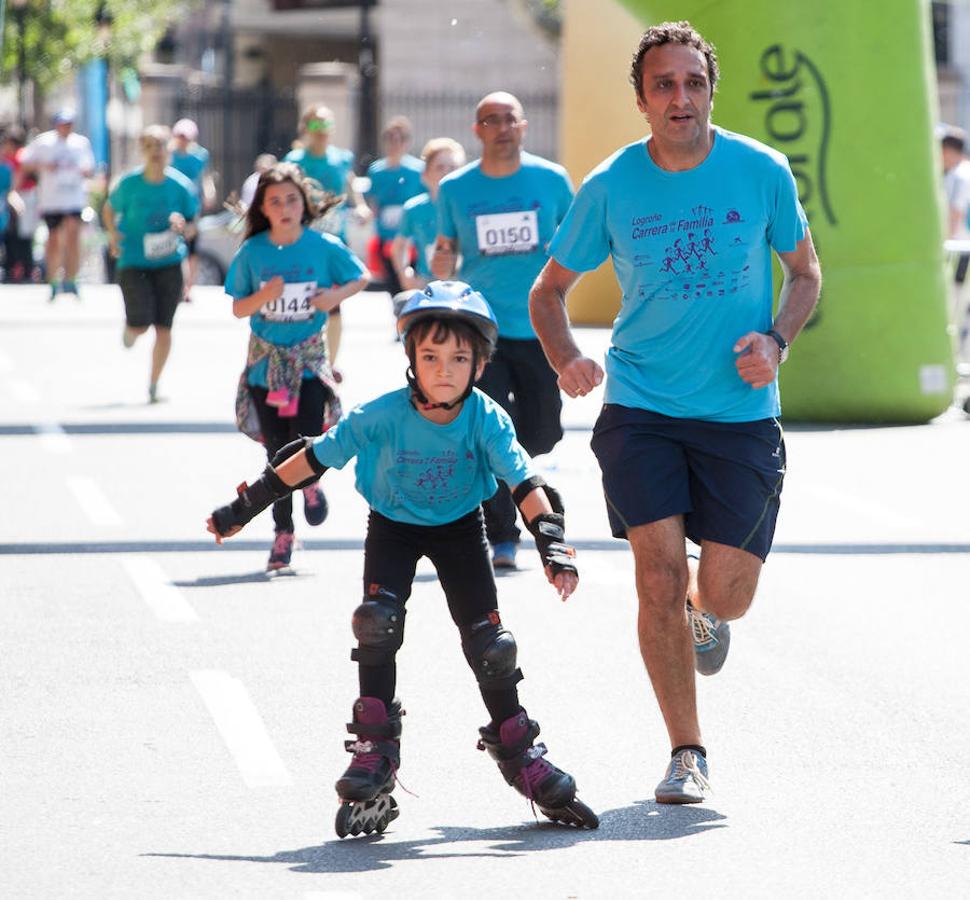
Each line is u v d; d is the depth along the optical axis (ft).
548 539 46.37
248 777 51.85
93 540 87.30
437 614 72.90
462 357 46.09
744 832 47.06
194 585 78.07
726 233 49.85
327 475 107.96
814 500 99.60
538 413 84.53
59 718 57.72
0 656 65.51
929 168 129.80
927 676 63.62
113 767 52.65
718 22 130.82
